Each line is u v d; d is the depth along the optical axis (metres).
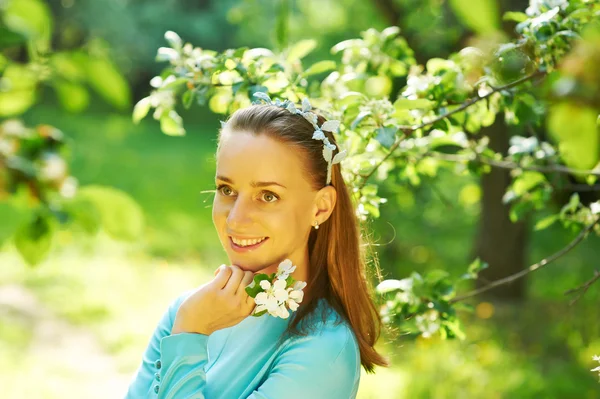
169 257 10.25
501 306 7.09
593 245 9.97
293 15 9.07
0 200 0.83
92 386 5.96
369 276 1.76
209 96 2.30
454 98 2.13
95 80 0.74
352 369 1.42
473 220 9.67
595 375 5.59
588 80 0.58
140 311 7.90
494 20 0.53
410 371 5.61
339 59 8.36
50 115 18.69
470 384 5.37
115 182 14.75
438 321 2.28
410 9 5.31
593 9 1.95
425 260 8.68
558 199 3.49
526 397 5.20
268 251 1.42
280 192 1.41
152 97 2.34
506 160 3.00
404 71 2.76
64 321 7.46
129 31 15.27
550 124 0.59
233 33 20.98
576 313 7.03
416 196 6.86
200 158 17.92
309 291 1.50
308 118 1.46
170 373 1.37
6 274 8.70
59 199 0.83
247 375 1.47
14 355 6.39
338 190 1.52
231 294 1.40
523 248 7.32
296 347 1.42
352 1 8.32
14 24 0.68
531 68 1.82
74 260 9.59
